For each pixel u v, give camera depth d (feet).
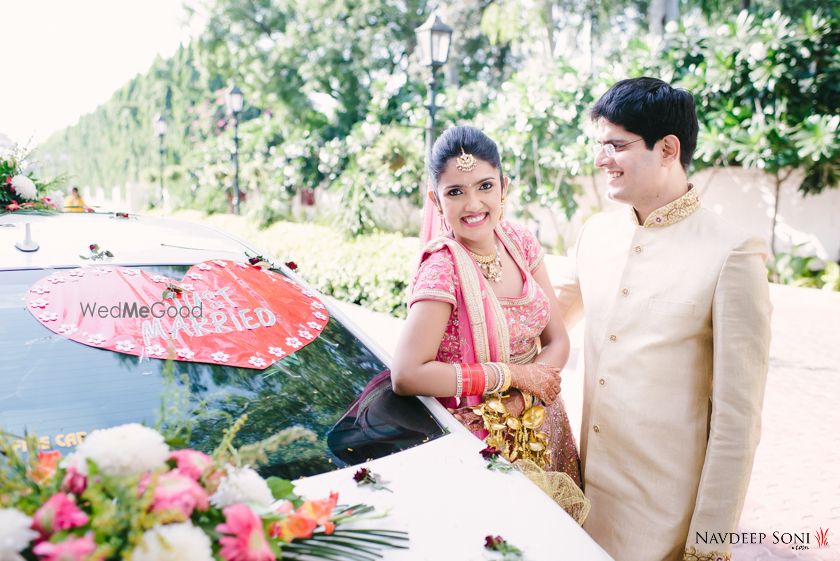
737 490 5.66
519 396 6.34
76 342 5.43
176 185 69.51
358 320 25.18
